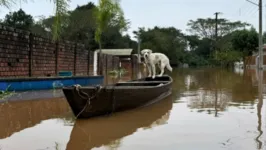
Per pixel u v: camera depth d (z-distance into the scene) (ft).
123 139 19.67
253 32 153.69
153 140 19.34
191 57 257.55
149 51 48.39
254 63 151.74
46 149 17.51
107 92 26.00
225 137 19.76
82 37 140.05
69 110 29.50
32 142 18.83
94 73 83.87
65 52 62.49
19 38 45.60
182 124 23.82
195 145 18.10
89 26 137.18
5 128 22.25
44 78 43.09
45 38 53.42
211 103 34.91
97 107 25.89
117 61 123.34
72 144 18.56
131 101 29.68
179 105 33.78
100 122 24.70
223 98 39.14
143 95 31.53
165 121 25.05
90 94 24.81
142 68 150.71
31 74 48.65
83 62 74.23
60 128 22.56
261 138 19.47
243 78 76.74
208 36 262.67
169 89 42.57
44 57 53.31
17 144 18.35
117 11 58.18
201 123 24.06
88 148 17.84
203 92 47.03
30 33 48.34
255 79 71.56
